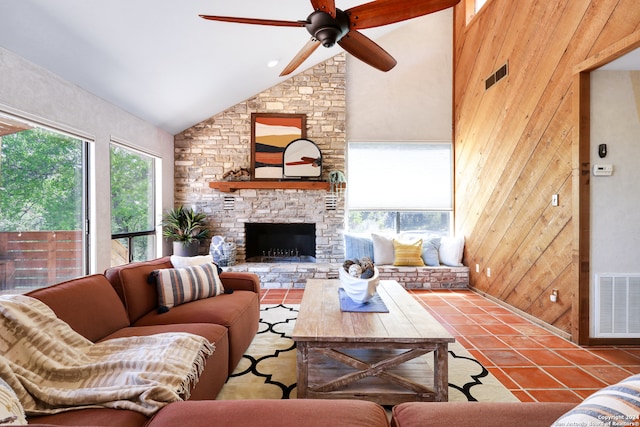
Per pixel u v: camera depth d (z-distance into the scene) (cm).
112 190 360
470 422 95
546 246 305
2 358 117
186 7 266
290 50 402
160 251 452
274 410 101
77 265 302
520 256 342
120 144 358
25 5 201
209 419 97
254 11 306
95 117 313
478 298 406
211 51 338
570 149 276
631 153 265
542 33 305
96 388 122
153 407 113
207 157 487
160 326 193
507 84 360
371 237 477
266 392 194
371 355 224
